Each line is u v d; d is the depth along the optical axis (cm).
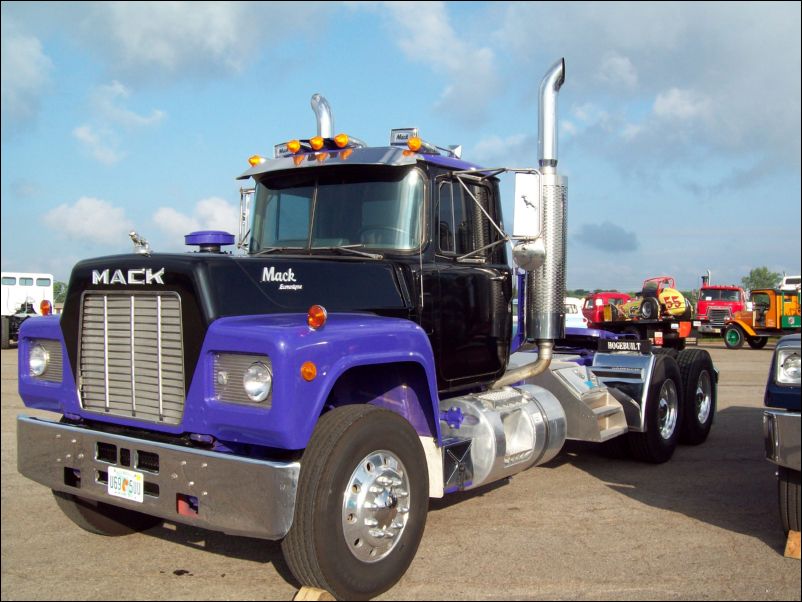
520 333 572
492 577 407
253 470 343
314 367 349
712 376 800
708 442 803
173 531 500
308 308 406
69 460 415
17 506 560
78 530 500
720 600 374
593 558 435
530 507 543
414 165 475
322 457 359
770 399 425
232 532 349
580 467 678
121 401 405
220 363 364
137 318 396
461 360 495
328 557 356
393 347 400
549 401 574
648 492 586
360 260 452
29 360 458
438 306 475
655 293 842
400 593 387
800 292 2619
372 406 392
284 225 510
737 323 2592
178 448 365
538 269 542
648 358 689
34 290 2169
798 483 428
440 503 555
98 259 419
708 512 527
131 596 386
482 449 481
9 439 841
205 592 391
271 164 516
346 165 482
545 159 539
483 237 529
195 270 372
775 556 436
